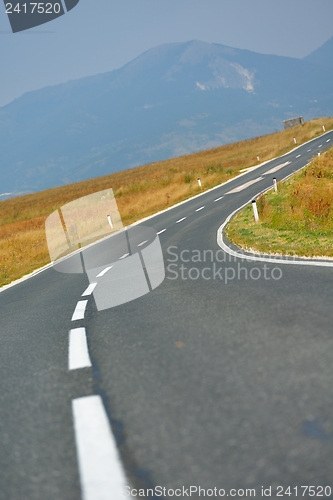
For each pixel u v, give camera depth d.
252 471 2.81
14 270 20.70
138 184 52.91
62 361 5.84
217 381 4.27
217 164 64.31
